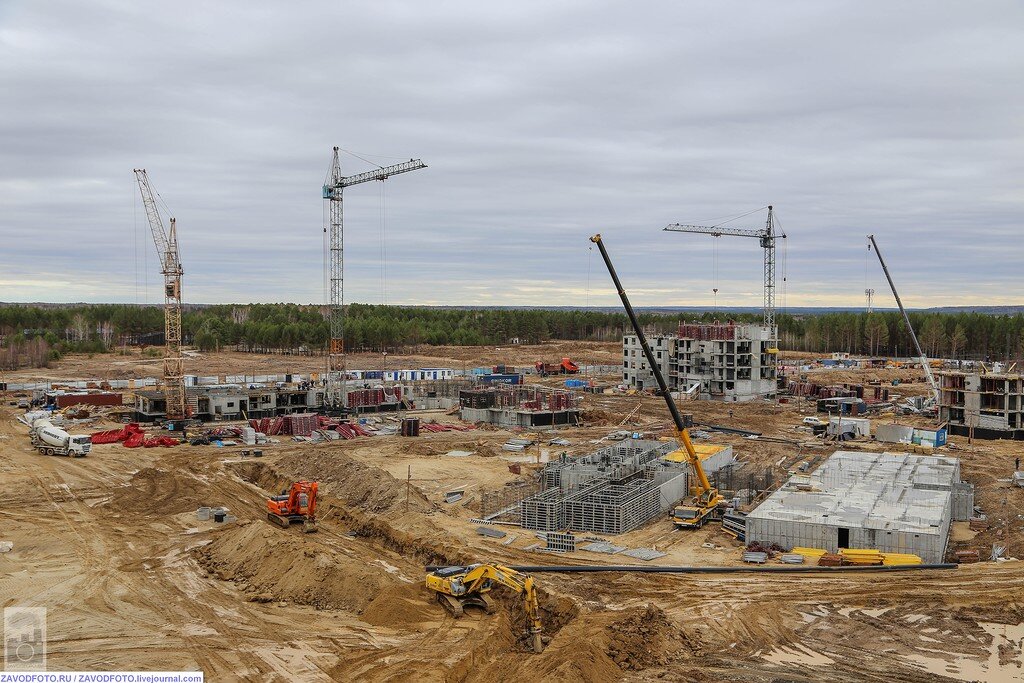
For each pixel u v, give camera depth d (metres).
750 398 166.38
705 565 58.47
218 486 86.50
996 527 68.75
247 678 41.78
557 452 105.31
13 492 82.50
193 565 60.31
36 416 124.31
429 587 51.66
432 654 44.09
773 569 57.03
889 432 114.69
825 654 44.75
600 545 62.97
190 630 48.16
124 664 43.44
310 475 89.19
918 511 64.44
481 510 73.88
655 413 144.25
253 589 55.12
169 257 131.62
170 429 122.56
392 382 186.12
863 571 56.38
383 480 80.75
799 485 77.06
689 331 178.12
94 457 101.62
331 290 157.75
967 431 119.69
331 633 47.56
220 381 180.12
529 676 40.91
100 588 55.31
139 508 77.12
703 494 74.19
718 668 43.06
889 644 45.91
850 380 199.50
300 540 59.97
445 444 110.19
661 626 47.09
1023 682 41.44
